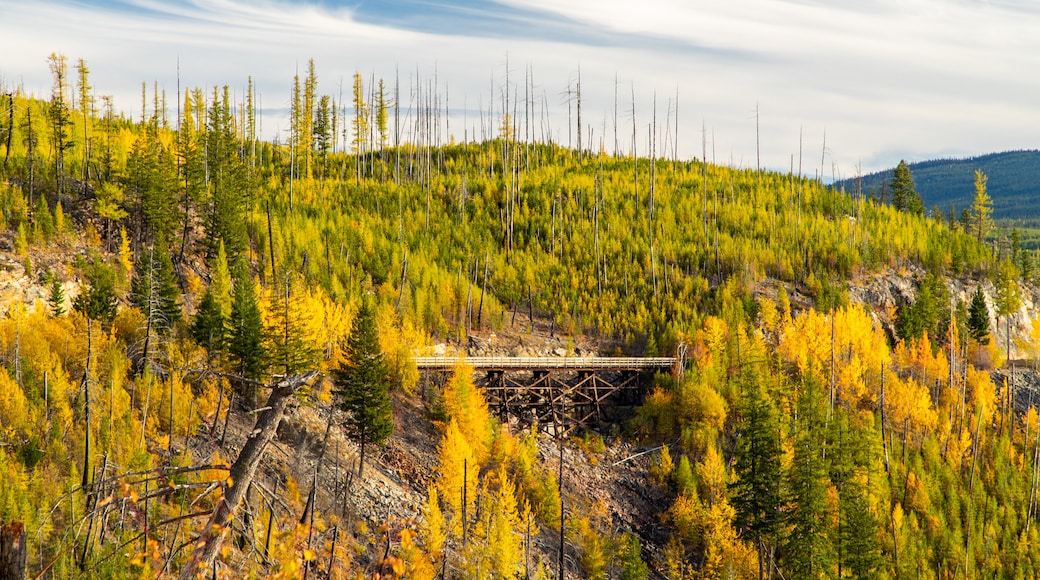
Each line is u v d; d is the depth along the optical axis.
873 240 141.75
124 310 76.31
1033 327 133.38
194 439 58.59
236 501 10.12
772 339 112.50
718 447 87.44
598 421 93.38
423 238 125.62
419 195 143.00
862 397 105.69
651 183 151.50
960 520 89.19
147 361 64.00
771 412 64.62
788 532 66.44
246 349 65.94
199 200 105.81
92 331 67.50
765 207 153.00
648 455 87.75
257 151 166.75
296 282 84.44
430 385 85.38
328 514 55.03
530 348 104.94
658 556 73.94
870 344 110.75
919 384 112.31
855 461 80.94
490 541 60.22
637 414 93.62
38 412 55.81
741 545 72.12
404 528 14.06
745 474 63.78
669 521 78.56
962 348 124.81
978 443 102.69
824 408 85.69
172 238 97.12
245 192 116.94
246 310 68.38
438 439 78.75
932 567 81.44
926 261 140.25
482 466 78.31
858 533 61.97
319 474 63.09
